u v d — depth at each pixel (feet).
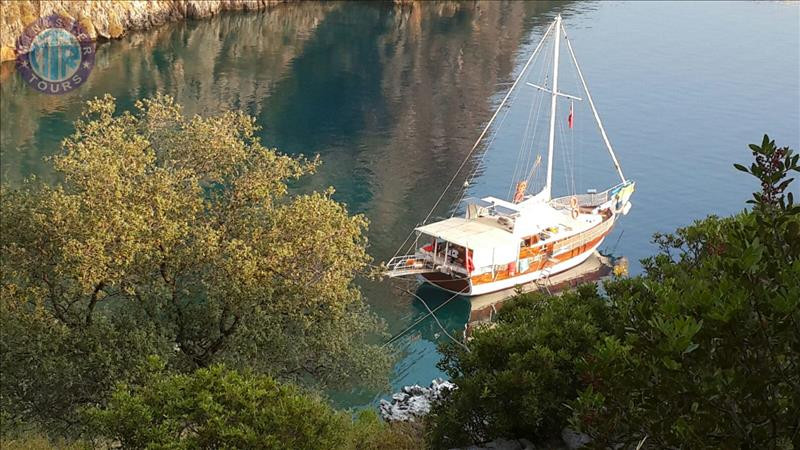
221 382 65.62
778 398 38.14
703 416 37.17
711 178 252.83
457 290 193.67
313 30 417.90
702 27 423.23
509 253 196.13
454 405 76.54
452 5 472.03
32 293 96.37
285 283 100.07
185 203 101.35
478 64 367.66
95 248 91.20
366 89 333.83
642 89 328.29
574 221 211.61
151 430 61.31
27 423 91.25
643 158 266.77
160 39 387.96
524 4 473.26
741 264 37.22
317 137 284.82
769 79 339.36
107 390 92.02
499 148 277.85
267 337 98.07
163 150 110.93
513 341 77.25
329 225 104.01
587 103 313.73
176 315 99.45
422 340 176.24
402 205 234.99
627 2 475.72
